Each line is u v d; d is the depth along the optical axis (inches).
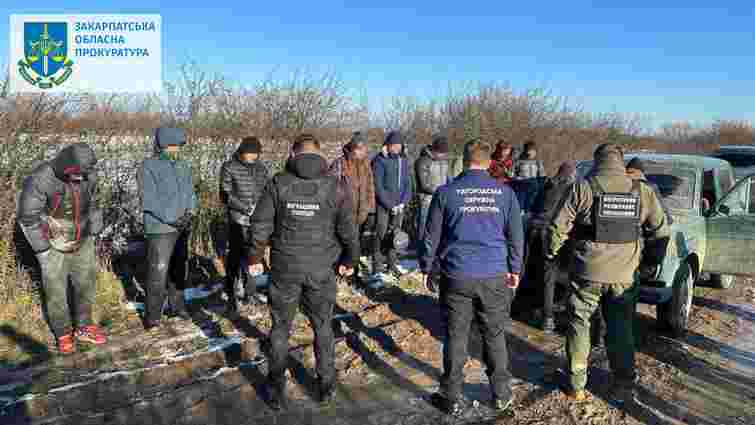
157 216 189.3
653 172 249.6
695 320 233.8
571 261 157.1
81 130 246.2
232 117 313.1
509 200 143.2
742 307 255.1
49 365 168.2
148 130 281.4
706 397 163.6
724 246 232.1
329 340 151.3
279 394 147.6
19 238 209.9
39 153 219.1
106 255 245.4
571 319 156.6
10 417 138.7
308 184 141.3
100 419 140.2
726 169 274.7
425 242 145.0
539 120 566.9
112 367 168.7
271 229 143.6
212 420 142.1
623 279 150.6
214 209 303.7
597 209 148.6
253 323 206.1
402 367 176.7
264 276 267.4
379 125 454.9
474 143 145.0
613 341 159.8
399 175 270.1
